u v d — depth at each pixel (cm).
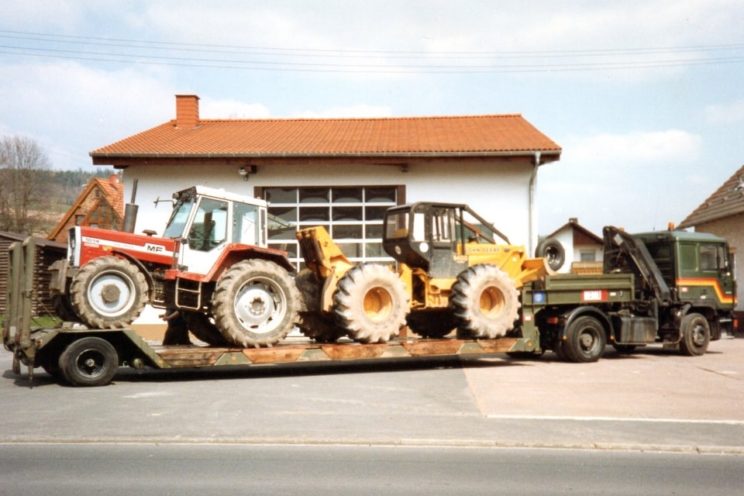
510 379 1105
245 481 557
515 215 1758
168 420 777
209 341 1255
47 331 1029
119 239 1093
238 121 2156
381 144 1798
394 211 1305
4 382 1075
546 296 1326
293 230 1781
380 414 816
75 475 573
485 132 1938
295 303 1158
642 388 1010
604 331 1366
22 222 4934
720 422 778
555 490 540
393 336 1248
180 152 1714
